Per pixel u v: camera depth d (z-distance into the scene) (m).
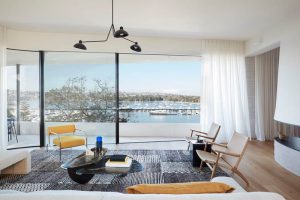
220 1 3.22
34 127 5.02
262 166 3.60
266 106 5.50
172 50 5.26
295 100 3.47
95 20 4.03
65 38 4.85
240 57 5.46
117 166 2.52
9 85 4.78
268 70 5.48
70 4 3.35
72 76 5.19
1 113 4.42
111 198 1.08
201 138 4.27
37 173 3.21
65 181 2.94
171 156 4.13
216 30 4.59
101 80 5.25
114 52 5.06
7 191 1.79
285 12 3.61
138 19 3.96
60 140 3.81
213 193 1.19
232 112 5.38
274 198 1.10
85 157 2.78
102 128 5.34
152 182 2.96
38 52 4.86
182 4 3.33
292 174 3.25
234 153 2.91
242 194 1.14
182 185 1.25
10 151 3.13
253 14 3.71
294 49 3.56
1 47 4.36
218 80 5.33
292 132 5.43
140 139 5.71
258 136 5.50
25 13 3.72
